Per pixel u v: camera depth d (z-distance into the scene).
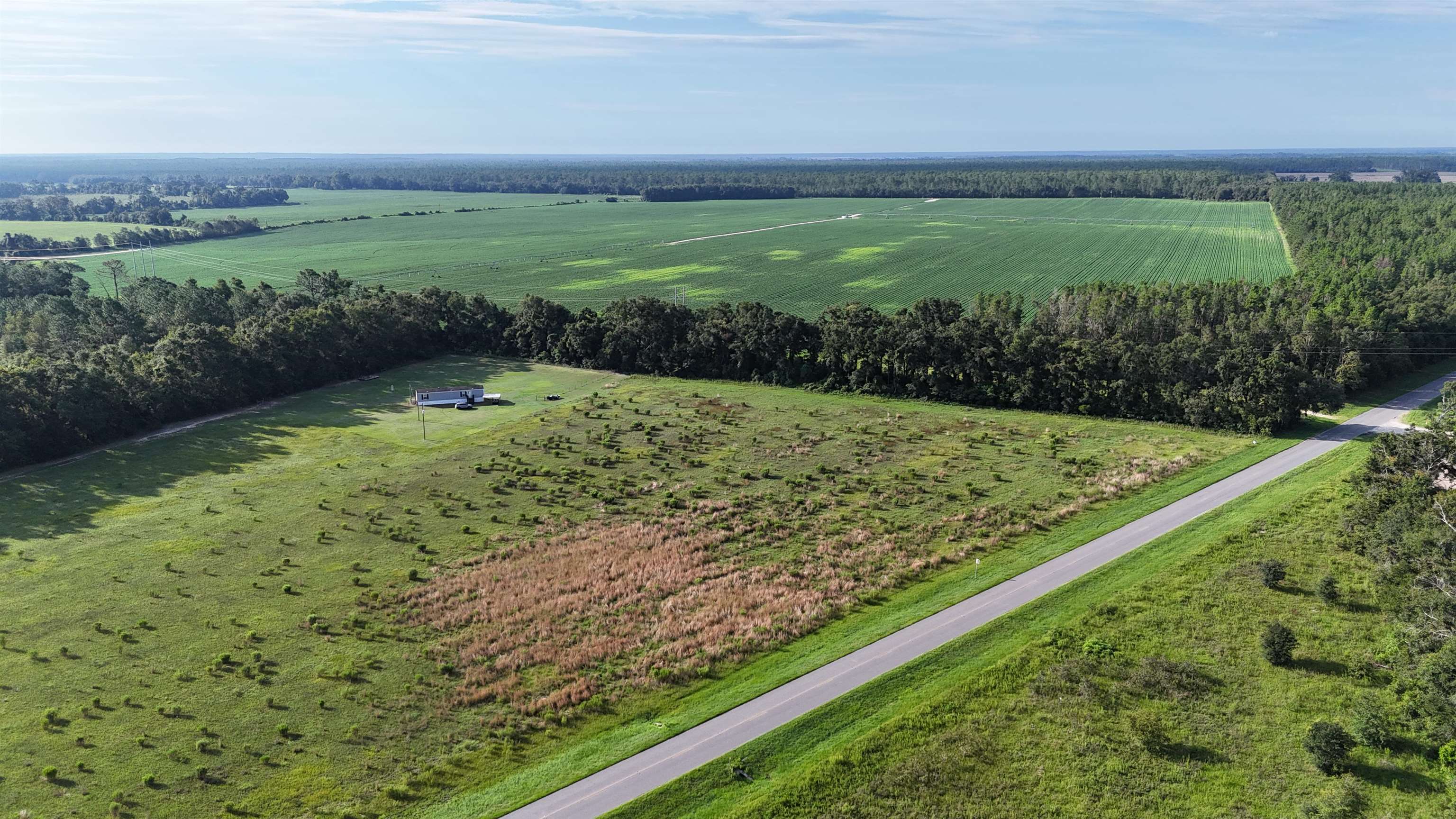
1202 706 50.75
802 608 64.12
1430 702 46.47
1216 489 83.81
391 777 47.00
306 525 79.81
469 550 75.19
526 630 62.12
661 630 61.56
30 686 54.91
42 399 96.06
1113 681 53.28
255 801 45.06
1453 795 42.66
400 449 101.00
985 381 114.69
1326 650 55.88
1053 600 63.09
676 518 81.56
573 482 90.81
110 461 96.12
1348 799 42.62
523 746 49.47
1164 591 63.72
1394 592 58.75
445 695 54.34
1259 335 114.50
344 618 63.56
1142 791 44.34
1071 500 82.81
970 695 52.03
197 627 62.12
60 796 45.41
